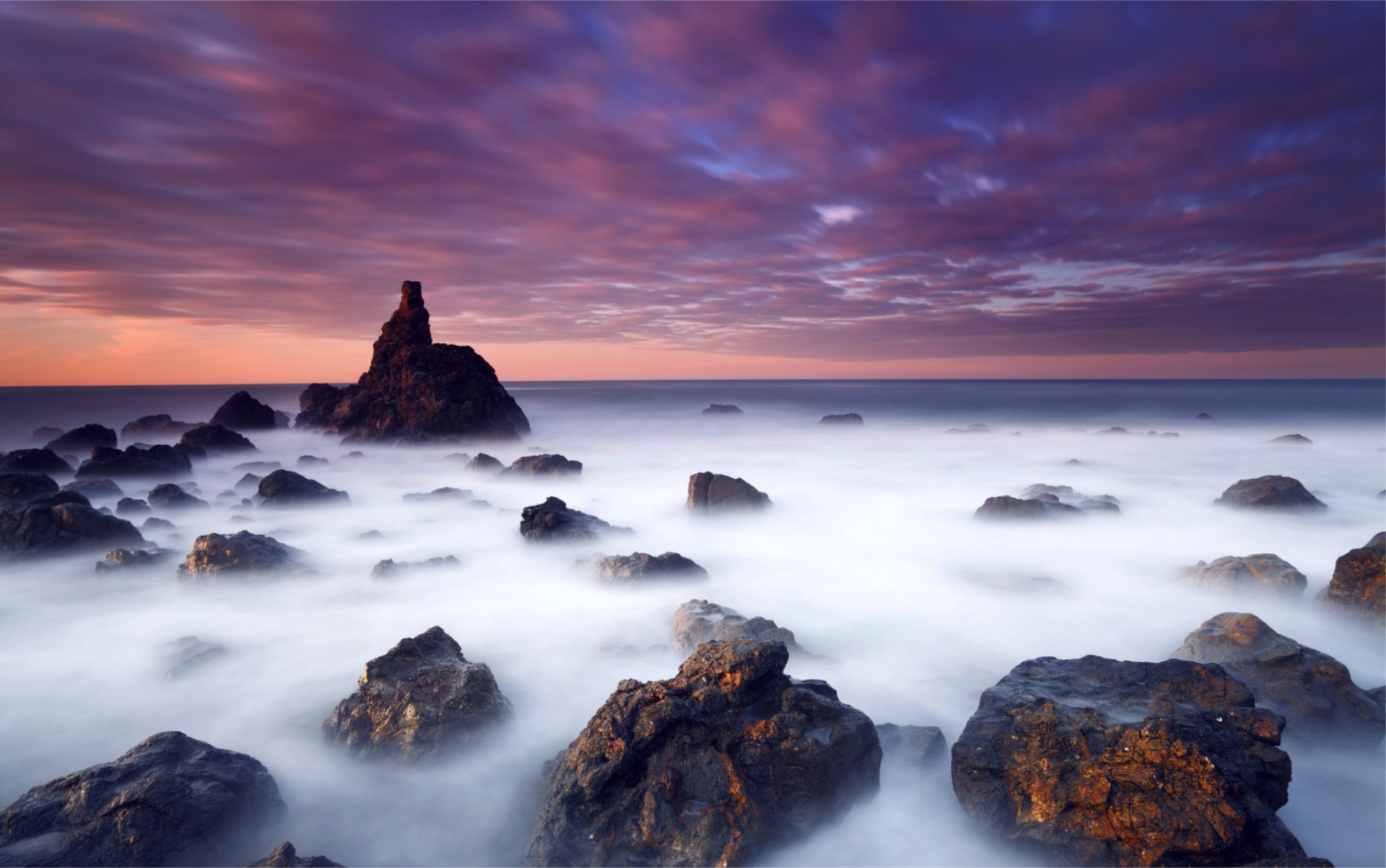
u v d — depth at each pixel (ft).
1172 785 30.42
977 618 65.92
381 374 212.84
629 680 37.73
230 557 73.00
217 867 32.27
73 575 76.69
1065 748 33.68
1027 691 39.55
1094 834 30.76
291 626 63.98
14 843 30.53
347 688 52.47
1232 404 367.04
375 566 76.84
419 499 115.85
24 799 33.01
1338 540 91.66
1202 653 49.34
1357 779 38.55
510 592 73.00
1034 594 71.46
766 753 33.99
